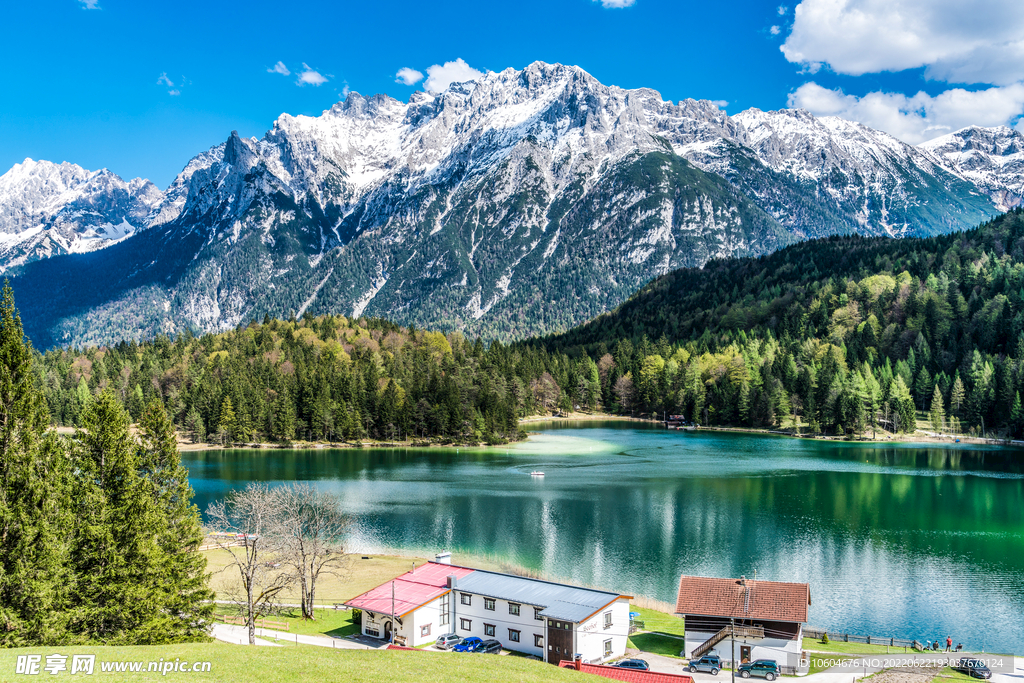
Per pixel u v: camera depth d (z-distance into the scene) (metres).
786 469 169.38
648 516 122.94
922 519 120.50
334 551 79.88
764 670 58.34
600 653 63.34
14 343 49.22
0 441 48.06
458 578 73.06
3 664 38.06
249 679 38.78
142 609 51.59
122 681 36.59
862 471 165.25
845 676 58.53
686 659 62.75
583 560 96.88
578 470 170.75
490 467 176.75
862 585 87.44
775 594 63.25
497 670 45.56
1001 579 89.94
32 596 45.59
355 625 71.06
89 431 57.22
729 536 109.88
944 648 68.38
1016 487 146.12
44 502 48.16
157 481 67.81
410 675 42.31
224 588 81.25
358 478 161.12
